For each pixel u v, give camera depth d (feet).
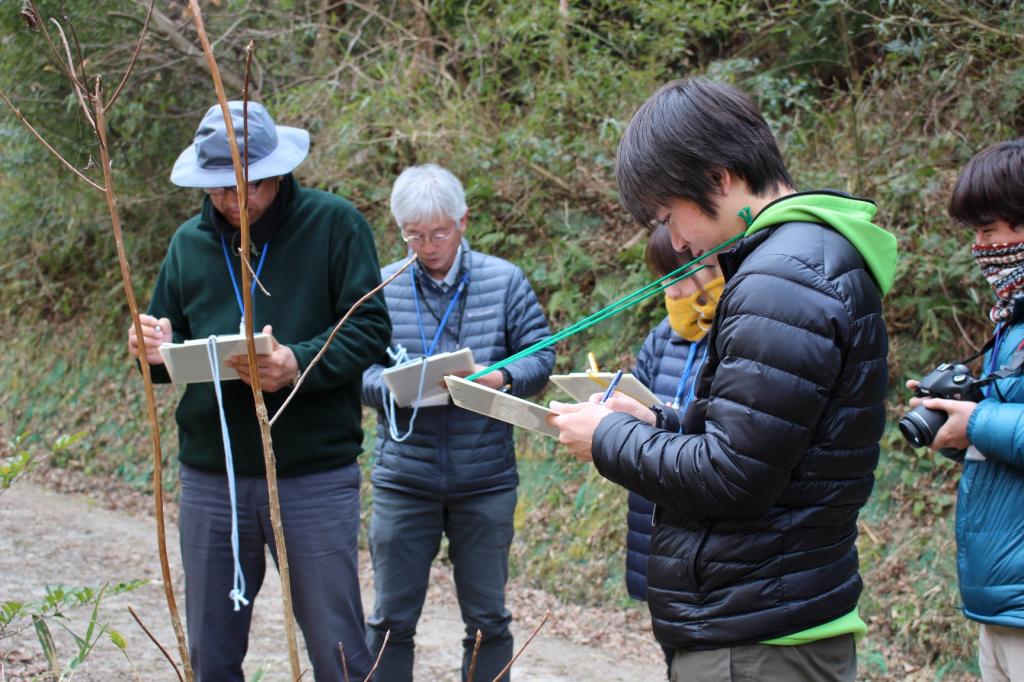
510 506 11.00
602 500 17.17
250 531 9.13
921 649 13.29
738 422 5.35
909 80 19.08
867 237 5.84
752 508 5.42
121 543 19.44
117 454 25.00
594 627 15.39
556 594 16.51
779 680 5.71
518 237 21.48
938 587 13.69
